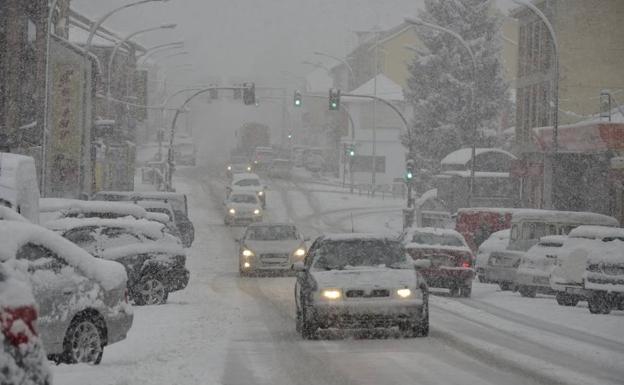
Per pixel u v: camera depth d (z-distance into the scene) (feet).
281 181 471.21
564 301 119.75
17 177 99.04
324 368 63.52
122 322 66.13
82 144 236.43
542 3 300.81
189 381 55.77
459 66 376.48
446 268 129.29
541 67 303.48
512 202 286.46
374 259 85.35
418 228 139.33
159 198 220.02
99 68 282.77
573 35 289.33
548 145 246.47
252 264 154.92
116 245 103.86
